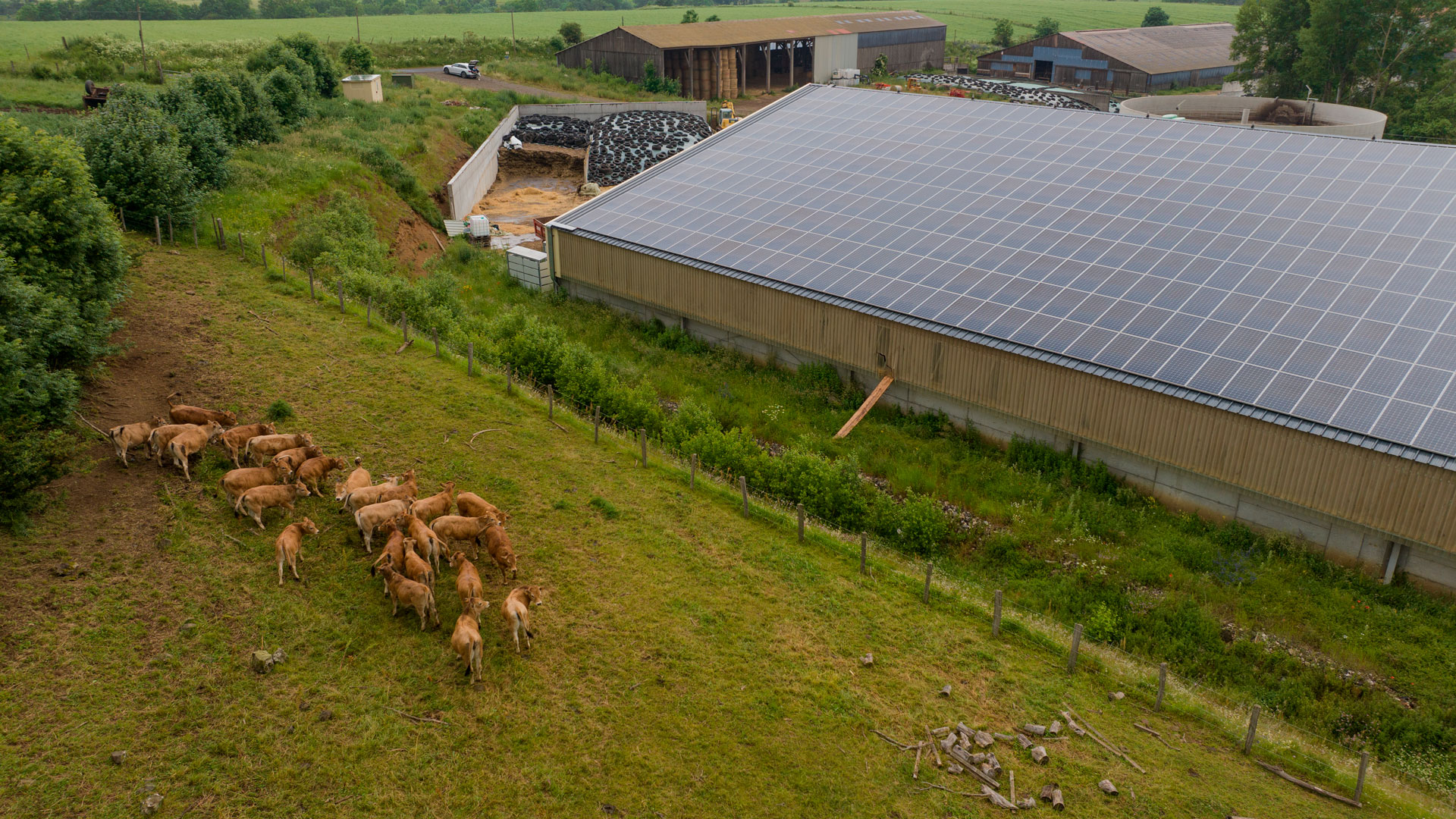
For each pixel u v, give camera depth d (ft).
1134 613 74.33
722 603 67.21
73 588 58.80
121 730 49.62
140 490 69.77
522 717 54.08
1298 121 221.25
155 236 123.24
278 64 224.12
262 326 102.47
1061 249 108.78
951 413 102.83
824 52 416.67
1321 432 76.07
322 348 99.81
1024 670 63.52
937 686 60.70
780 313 114.73
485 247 188.75
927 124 151.12
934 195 128.47
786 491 86.07
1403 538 73.77
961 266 110.11
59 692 51.42
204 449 75.15
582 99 330.95
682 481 85.25
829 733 55.42
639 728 54.29
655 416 98.84
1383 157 111.24
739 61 434.30
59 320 74.33
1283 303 91.61
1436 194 102.01
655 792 50.01
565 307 140.46
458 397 94.43
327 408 87.61
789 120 165.37
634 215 141.28
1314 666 68.18
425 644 58.85
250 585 61.98
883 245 118.52
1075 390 90.48
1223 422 81.25
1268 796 53.67
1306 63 274.98
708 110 342.44
